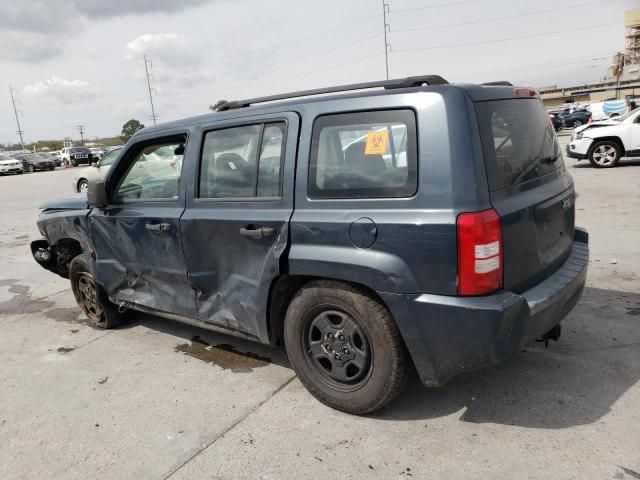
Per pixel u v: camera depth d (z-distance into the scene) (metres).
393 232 2.59
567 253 3.31
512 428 2.77
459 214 2.44
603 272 5.10
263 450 2.76
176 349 4.20
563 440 2.64
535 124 3.12
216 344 4.24
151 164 3.90
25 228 11.03
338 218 2.78
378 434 2.81
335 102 2.89
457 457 2.57
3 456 2.90
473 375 3.34
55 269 5.50
